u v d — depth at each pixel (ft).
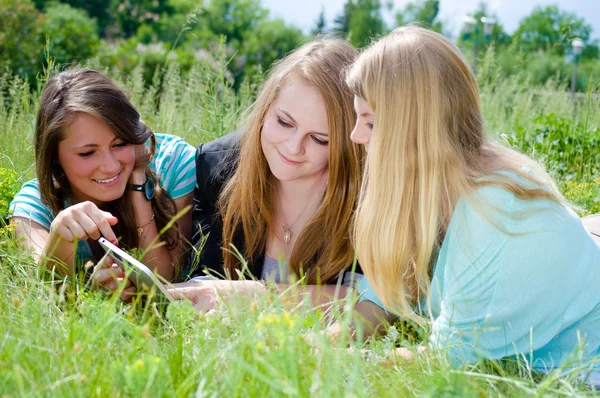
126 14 108.88
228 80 16.94
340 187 9.57
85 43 43.27
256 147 9.93
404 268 8.08
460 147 7.60
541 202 7.38
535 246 7.25
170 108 18.06
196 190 11.39
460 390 5.76
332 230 9.82
